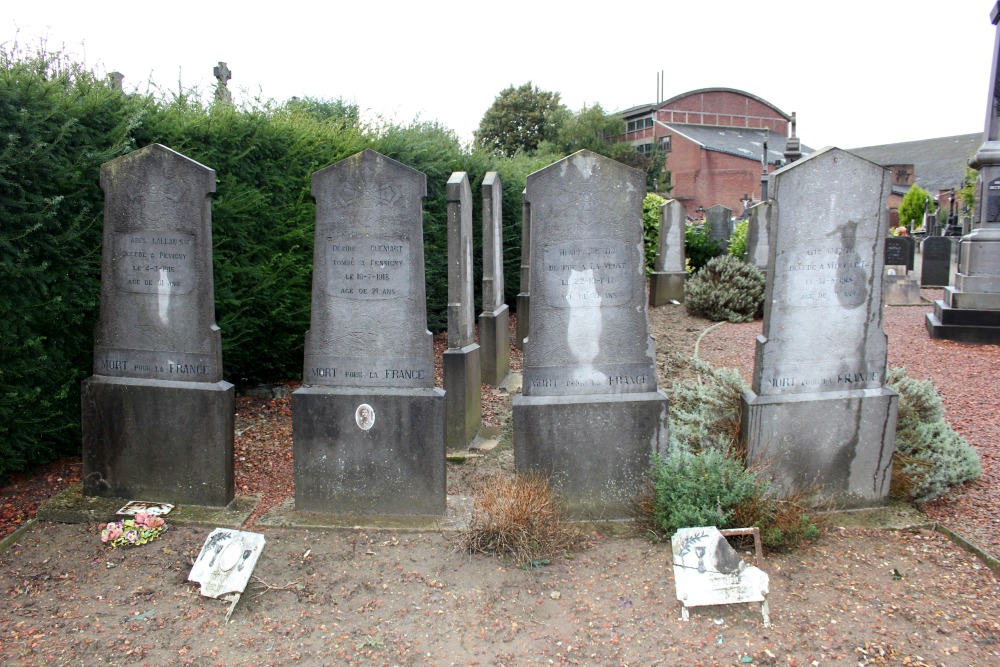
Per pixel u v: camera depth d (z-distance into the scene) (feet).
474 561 14.48
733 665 11.21
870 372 16.48
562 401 16.15
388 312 16.22
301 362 28.58
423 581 13.78
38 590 13.53
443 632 12.19
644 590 13.37
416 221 15.85
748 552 14.39
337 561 14.57
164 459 16.83
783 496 16.02
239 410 25.20
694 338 38.68
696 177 181.27
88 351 18.99
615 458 16.28
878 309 16.31
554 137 171.83
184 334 16.48
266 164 24.94
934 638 11.69
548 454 16.30
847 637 11.78
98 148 18.45
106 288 16.74
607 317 16.19
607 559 14.57
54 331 17.99
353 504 16.60
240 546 13.55
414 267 15.99
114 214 16.47
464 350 21.94
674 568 12.67
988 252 33.35
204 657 11.56
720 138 192.03
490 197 28.81
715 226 75.10
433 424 16.10
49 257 17.54
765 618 12.21
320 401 16.33
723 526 14.48
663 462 15.96
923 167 208.44
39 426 17.79
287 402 26.23
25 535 15.65
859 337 16.35
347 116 41.27
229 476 16.88
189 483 16.83
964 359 29.91
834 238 16.02
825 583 13.37
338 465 16.49
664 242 51.98
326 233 16.26
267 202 24.86
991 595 12.89
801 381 16.39
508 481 16.26
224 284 22.75
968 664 11.02
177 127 21.36
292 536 15.64
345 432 16.35
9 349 16.48
